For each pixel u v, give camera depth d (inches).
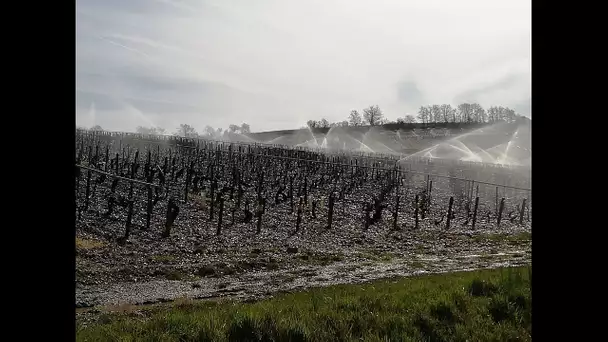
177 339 330.0
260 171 1887.3
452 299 435.8
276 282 736.3
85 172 1469.0
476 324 382.3
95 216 1112.2
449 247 1214.9
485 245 1268.5
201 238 1082.7
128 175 1561.3
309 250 1053.8
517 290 449.4
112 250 900.6
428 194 1941.4
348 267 885.2
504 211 1963.6
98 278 705.6
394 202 1817.2
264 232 1214.3
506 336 360.2
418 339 346.6
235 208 1406.3
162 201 1338.6
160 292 651.5
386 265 916.6
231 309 411.8
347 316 380.2
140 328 357.7
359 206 1680.6
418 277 763.4
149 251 924.6
